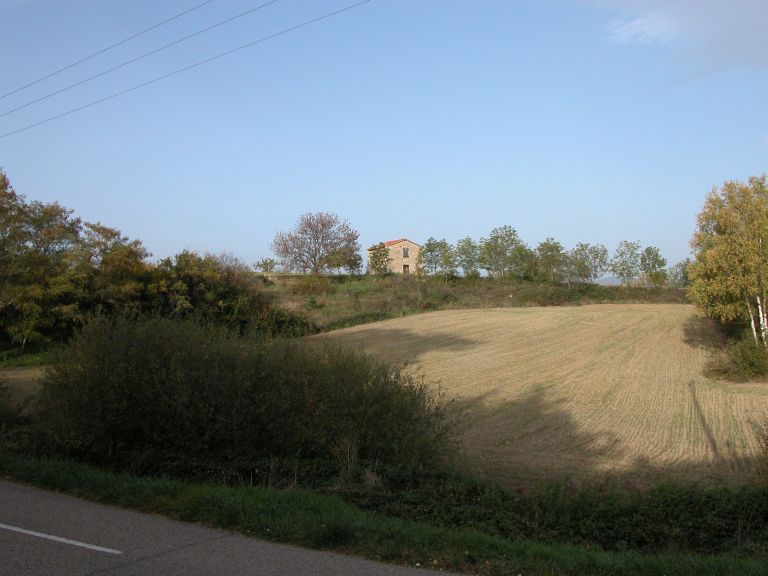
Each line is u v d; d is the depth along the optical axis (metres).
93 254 33.06
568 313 54.69
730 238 32.25
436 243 73.12
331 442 10.43
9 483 9.24
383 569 5.84
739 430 19.31
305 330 41.94
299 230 74.06
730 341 34.97
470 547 6.57
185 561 5.88
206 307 35.31
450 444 11.60
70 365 11.06
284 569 5.72
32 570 5.56
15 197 26.55
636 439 18.28
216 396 10.48
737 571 6.02
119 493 8.20
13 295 28.14
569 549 7.02
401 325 47.16
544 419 20.88
